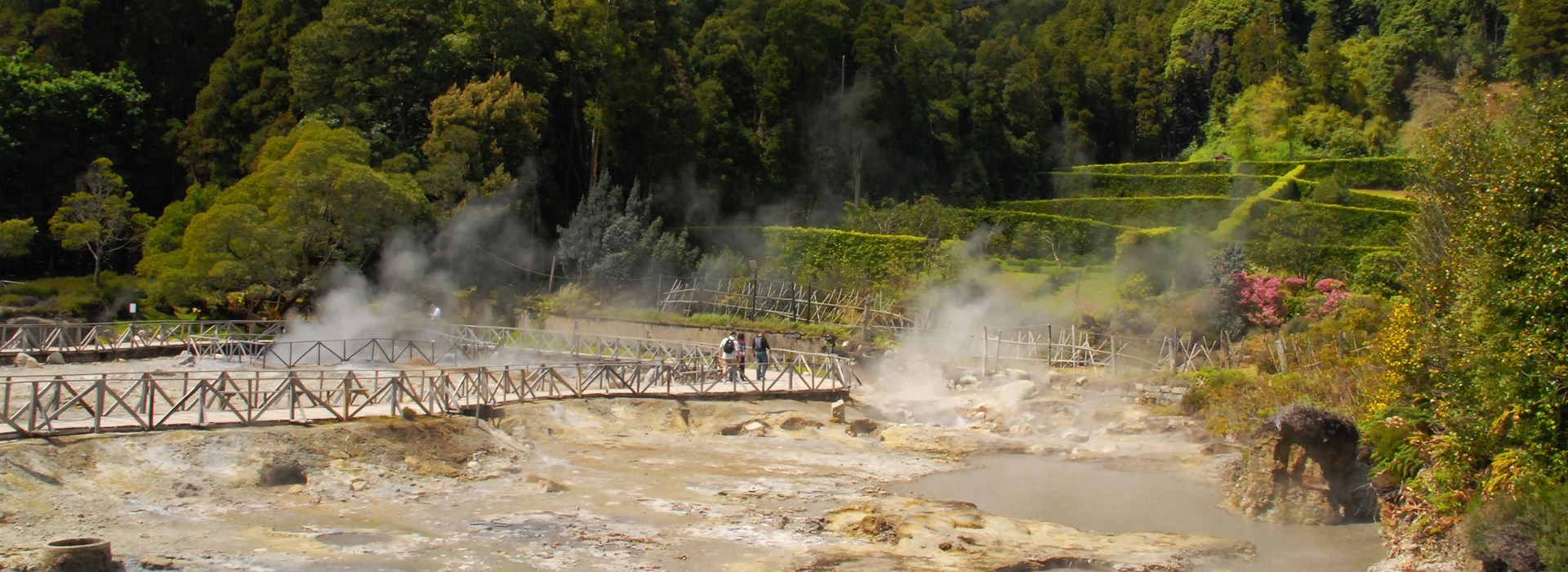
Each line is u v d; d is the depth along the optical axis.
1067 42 103.81
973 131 79.62
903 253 49.31
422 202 45.28
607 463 22.30
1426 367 18.30
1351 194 59.50
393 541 15.88
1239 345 34.25
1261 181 69.25
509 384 26.12
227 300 44.03
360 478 19.17
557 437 24.56
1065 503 20.17
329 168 42.72
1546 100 16.39
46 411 18.22
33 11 59.84
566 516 17.78
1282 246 45.62
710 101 61.41
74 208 45.72
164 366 32.66
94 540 13.95
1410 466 17.00
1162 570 15.55
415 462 20.34
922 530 16.95
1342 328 31.20
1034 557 15.77
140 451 18.25
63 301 43.19
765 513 18.31
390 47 52.75
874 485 21.23
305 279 43.06
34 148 52.34
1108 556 16.03
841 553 15.85
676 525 17.34
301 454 19.39
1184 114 96.19
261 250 41.19
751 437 26.31
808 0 66.00
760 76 67.62
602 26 55.78
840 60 70.19
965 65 95.00
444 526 16.88
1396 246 46.66
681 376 31.06
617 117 56.00
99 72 59.53
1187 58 97.44
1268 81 83.69
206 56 62.34
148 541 15.17
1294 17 103.31
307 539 15.73
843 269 49.00
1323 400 25.16
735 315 45.31
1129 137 94.38
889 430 27.36
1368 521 18.86
